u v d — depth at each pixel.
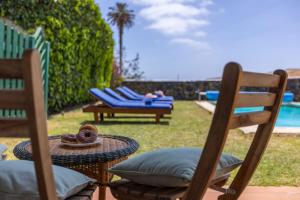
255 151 1.70
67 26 7.93
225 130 1.22
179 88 16.61
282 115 10.84
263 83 1.45
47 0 7.09
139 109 6.89
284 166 3.46
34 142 0.98
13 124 1.01
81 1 8.68
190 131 5.86
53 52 7.28
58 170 1.49
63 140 2.24
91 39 9.94
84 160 1.91
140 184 1.64
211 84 16.38
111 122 7.06
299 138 5.18
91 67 10.66
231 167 1.77
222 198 1.80
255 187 2.78
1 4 6.29
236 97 1.20
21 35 5.24
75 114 8.49
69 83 8.45
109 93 8.25
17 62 0.94
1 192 1.34
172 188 1.57
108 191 2.61
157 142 4.77
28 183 1.36
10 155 3.74
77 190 1.47
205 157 1.26
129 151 2.14
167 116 8.32
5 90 0.96
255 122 1.49
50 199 1.06
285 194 2.62
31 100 0.95
